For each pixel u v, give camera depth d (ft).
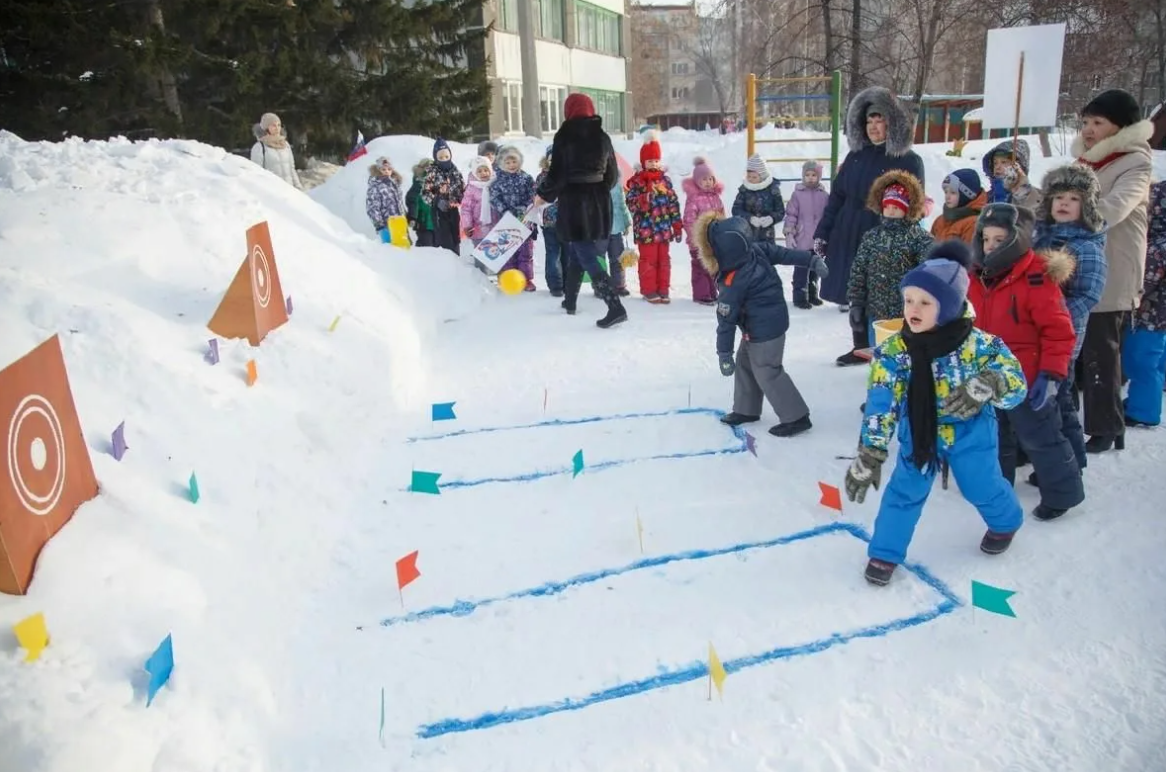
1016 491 14.48
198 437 13.46
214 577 10.90
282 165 37.68
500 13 88.33
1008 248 12.91
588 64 109.29
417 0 70.64
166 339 15.49
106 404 12.94
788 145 54.34
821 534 13.19
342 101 64.90
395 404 18.29
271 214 23.36
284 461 14.37
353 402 17.40
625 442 16.88
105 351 13.92
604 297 25.99
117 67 55.62
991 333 13.25
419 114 68.13
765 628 10.84
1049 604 11.14
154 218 19.56
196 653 9.33
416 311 25.58
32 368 9.66
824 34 76.74
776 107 112.78
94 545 9.84
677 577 12.05
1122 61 73.00
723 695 9.63
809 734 9.02
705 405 18.88
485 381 21.26
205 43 61.36
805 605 11.31
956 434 11.60
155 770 7.81
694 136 71.20
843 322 26.32
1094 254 13.91
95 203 19.20
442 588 11.89
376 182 35.91
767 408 18.63
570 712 9.46
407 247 30.99
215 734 8.59
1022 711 9.25
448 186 33.68
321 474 14.70
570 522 13.71
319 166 68.18
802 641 10.55
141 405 13.39
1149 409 16.75
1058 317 12.66
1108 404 15.39
